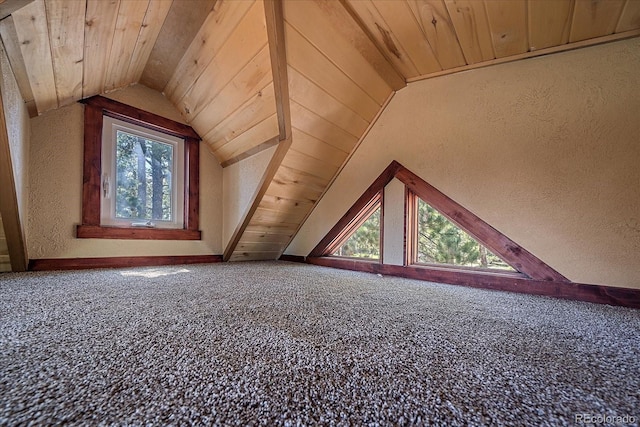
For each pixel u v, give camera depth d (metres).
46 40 1.09
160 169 2.26
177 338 0.64
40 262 1.68
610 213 1.24
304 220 2.62
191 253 2.38
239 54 1.51
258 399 0.41
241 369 0.50
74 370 0.48
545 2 1.17
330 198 2.41
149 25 1.45
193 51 1.67
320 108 1.78
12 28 0.93
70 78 1.48
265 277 1.63
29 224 1.64
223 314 0.84
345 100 1.83
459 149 1.69
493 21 1.31
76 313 0.81
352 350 0.60
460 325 0.80
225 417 0.37
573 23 1.23
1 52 1.00
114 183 2.01
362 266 2.10
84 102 1.85
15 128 1.25
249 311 0.88
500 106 1.55
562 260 1.34
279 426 0.36
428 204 1.81
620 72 1.23
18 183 1.36
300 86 1.61
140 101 2.10
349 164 2.26
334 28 1.42
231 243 2.47
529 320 0.87
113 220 2.01
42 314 0.79
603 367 0.55
